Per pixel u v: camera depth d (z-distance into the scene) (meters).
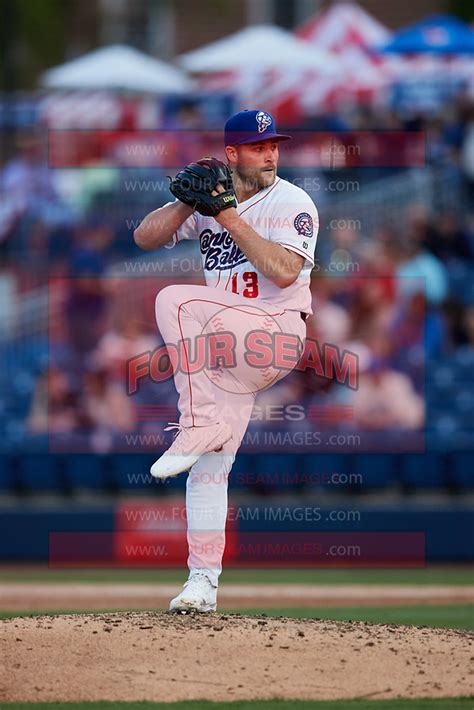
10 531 38.06
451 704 14.59
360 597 29.64
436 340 42.59
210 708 14.39
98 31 60.19
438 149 45.25
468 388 42.50
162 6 61.69
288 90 45.81
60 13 58.38
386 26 63.75
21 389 41.44
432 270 42.97
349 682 15.19
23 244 42.78
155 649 15.70
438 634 17.09
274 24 63.16
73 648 15.73
